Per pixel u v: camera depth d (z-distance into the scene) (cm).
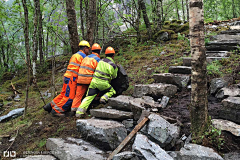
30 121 472
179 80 446
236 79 403
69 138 329
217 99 381
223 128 281
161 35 877
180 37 820
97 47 475
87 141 321
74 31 546
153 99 411
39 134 394
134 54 795
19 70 1103
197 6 264
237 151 260
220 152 266
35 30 569
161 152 252
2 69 1053
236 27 799
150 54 749
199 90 278
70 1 533
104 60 441
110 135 302
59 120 433
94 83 430
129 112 374
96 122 337
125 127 343
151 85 437
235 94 352
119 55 848
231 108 304
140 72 600
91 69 439
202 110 281
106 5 807
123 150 287
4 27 956
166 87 414
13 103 646
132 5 953
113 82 473
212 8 1198
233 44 580
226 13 1451
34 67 547
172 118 334
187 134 304
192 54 278
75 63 453
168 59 642
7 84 899
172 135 291
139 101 387
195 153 251
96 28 872
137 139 266
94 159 262
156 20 995
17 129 437
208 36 714
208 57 537
